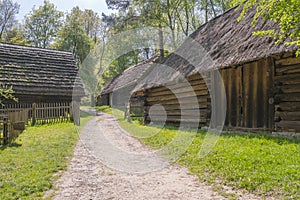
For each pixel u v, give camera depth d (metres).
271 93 7.53
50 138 8.78
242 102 8.65
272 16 4.88
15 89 14.80
